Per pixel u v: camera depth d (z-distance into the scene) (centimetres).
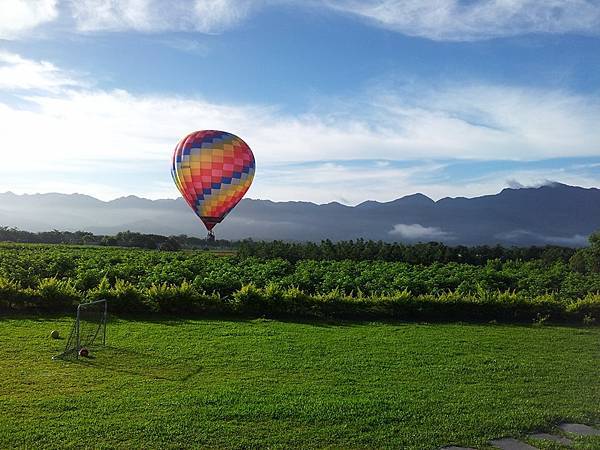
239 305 1997
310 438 839
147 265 2886
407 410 967
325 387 1104
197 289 2206
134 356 1335
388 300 2062
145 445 796
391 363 1326
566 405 1022
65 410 930
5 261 2725
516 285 2666
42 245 5459
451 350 1494
